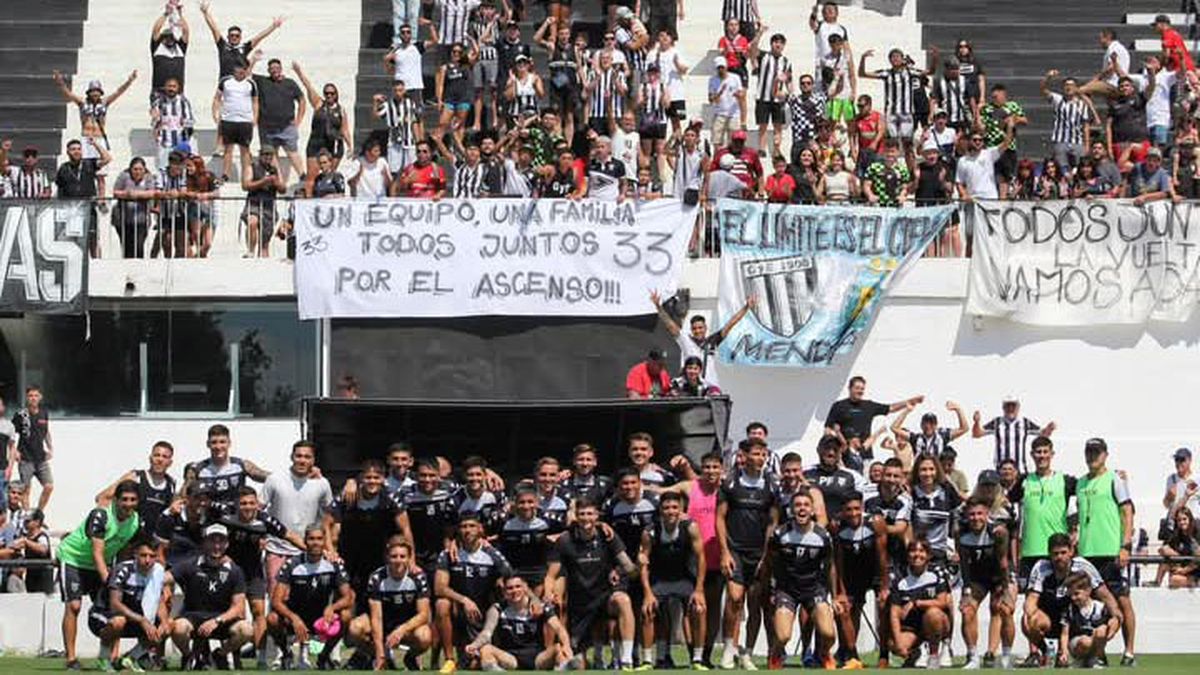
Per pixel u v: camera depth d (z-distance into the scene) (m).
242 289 44.72
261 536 32.94
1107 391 44.84
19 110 51.62
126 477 33.88
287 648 32.97
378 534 33.50
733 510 32.97
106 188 49.72
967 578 34.44
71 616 33.56
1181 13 55.69
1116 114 49.22
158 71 49.78
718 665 33.34
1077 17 55.09
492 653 31.69
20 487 42.47
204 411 44.84
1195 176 46.34
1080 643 33.91
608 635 32.78
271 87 48.78
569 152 45.78
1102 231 44.88
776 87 49.25
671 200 44.50
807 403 44.53
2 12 53.62
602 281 44.28
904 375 44.66
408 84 49.09
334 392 44.50
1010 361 44.84
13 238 44.25
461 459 37.91
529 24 53.00
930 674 31.22
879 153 46.69
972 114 48.06
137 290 44.62
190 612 32.66
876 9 54.41
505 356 44.53
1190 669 32.78
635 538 32.62
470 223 44.28
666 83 49.12
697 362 40.50
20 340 44.75
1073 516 37.50
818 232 44.72
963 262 44.72
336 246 44.25
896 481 33.25
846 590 33.53
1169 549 41.06
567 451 37.94
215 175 48.53
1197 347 44.88
